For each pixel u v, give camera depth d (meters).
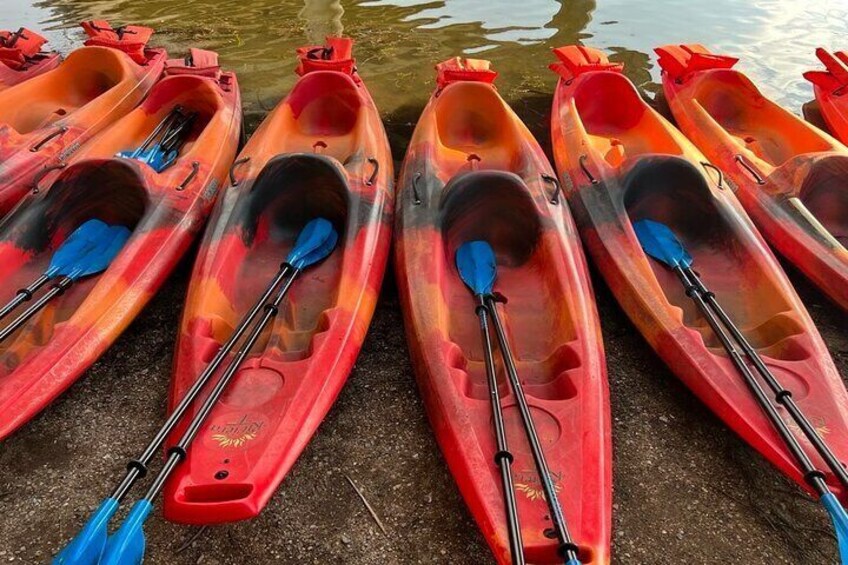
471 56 5.25
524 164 3.08
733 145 3.41
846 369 2.40
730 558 1.77
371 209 2.70
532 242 2.62
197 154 3.09
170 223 2.65
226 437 1.69
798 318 2.20
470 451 1.72
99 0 6.61
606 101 3.79
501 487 1.62
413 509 1.88
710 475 2.00
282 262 2.50
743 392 1.94
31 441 2.06
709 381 2.01
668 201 2.87
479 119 3.59
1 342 2.17
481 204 2.66
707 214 2.77
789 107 4.56
